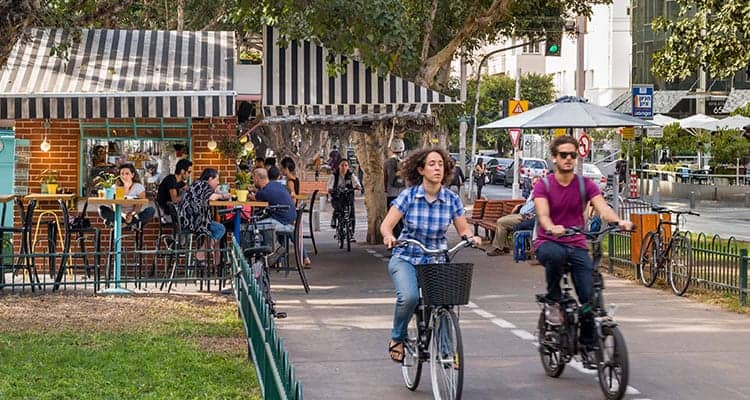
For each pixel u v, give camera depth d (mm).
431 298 8305
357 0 17656
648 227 17406
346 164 24875
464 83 30125
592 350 9188
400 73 23594
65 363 9961
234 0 21062
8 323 12203
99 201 14898
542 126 20141
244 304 10086
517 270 19016
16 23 13391
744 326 13000
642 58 68688
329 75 18438
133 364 9945
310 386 9570
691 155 59406
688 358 10945
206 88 16984
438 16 26281
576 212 9445
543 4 27781
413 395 9203
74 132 18391
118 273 14969
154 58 17922
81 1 15453
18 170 18531
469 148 78062
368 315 13734
